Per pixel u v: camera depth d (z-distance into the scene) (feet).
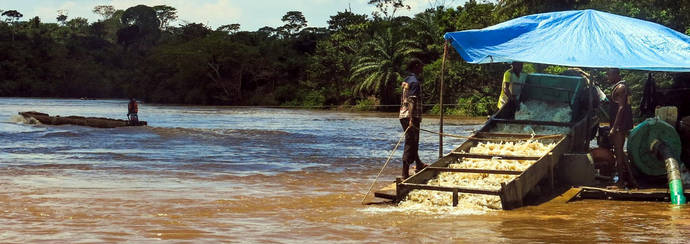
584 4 125.70
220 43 315.58
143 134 72.69
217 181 32.63
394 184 29.45
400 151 54.70
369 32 266.16
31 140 62.64
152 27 604.08
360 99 247.29
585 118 31.83
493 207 24.84
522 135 30.91
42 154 47.60
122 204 24.54
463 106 176.55
